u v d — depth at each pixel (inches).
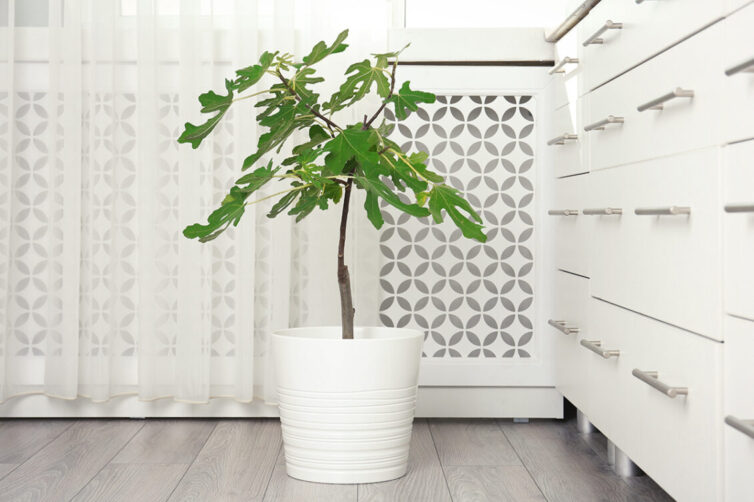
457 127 80.7
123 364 80.6
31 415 80.4
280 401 61.4
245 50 78.5
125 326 80.8
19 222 80.7
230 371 80.7
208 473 61.9
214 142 79.7
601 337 61.9
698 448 42.6
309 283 79.0
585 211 62.8
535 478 60.7
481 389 79.8
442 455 67.5
